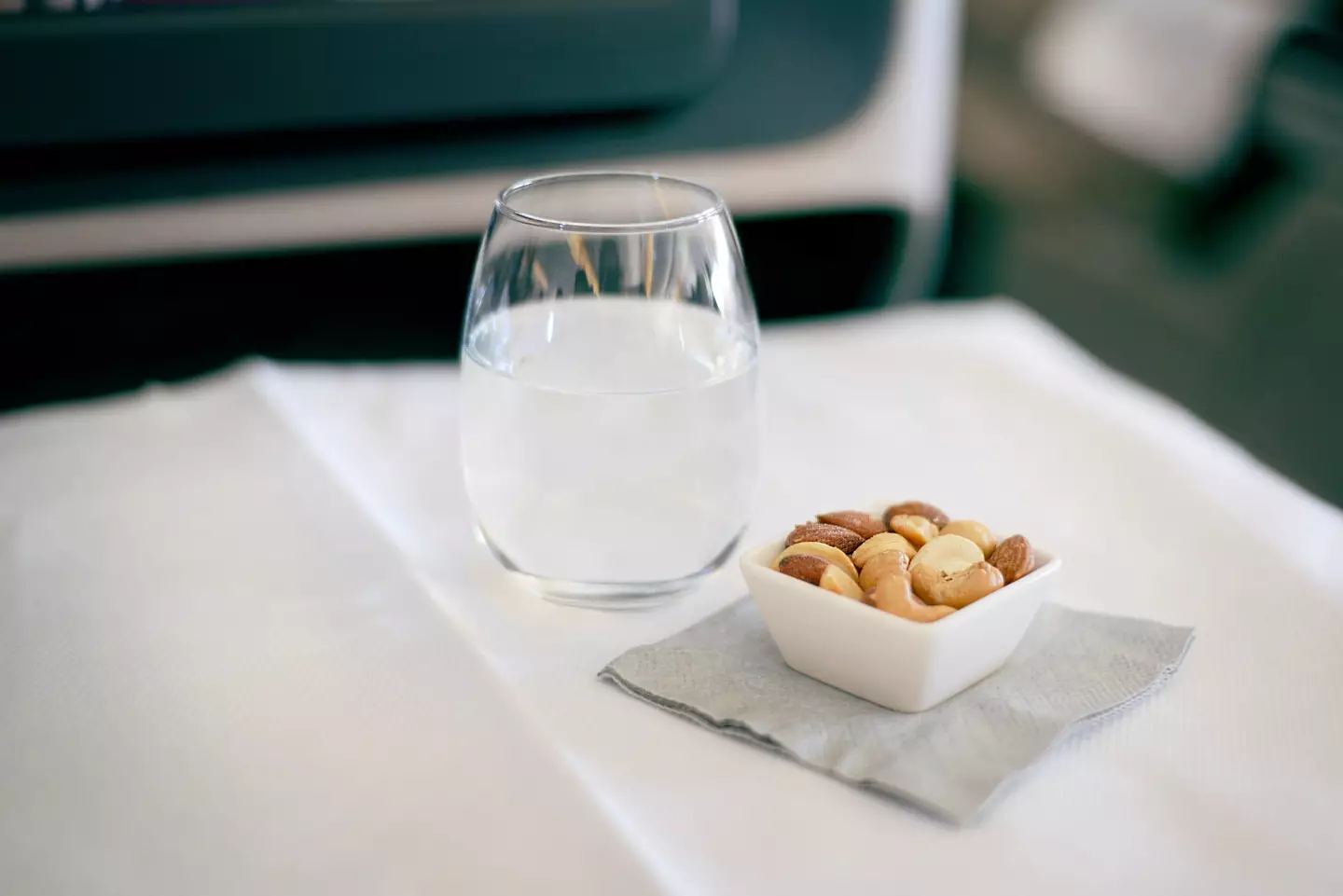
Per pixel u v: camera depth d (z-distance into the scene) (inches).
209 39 28.8
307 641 18.7
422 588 19.8
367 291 32.2
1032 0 74.3
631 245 18.6
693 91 31.6
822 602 17.4
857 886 15.7
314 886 15.6
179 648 18.6
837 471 23.0
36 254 29.7
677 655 18.4
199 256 30.7
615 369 18.9
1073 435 24.3
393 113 30.3
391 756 17.0
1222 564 20.8
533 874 15.7
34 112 28.5
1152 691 18.3
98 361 31.0
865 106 33.2
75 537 20.8
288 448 23.0
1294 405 51.9
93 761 17.0
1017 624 17.9
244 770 16.8
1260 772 17.2
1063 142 72.1
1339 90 60.2
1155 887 15.8
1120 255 63.5
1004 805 16.7
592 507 18.8
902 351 27.3
